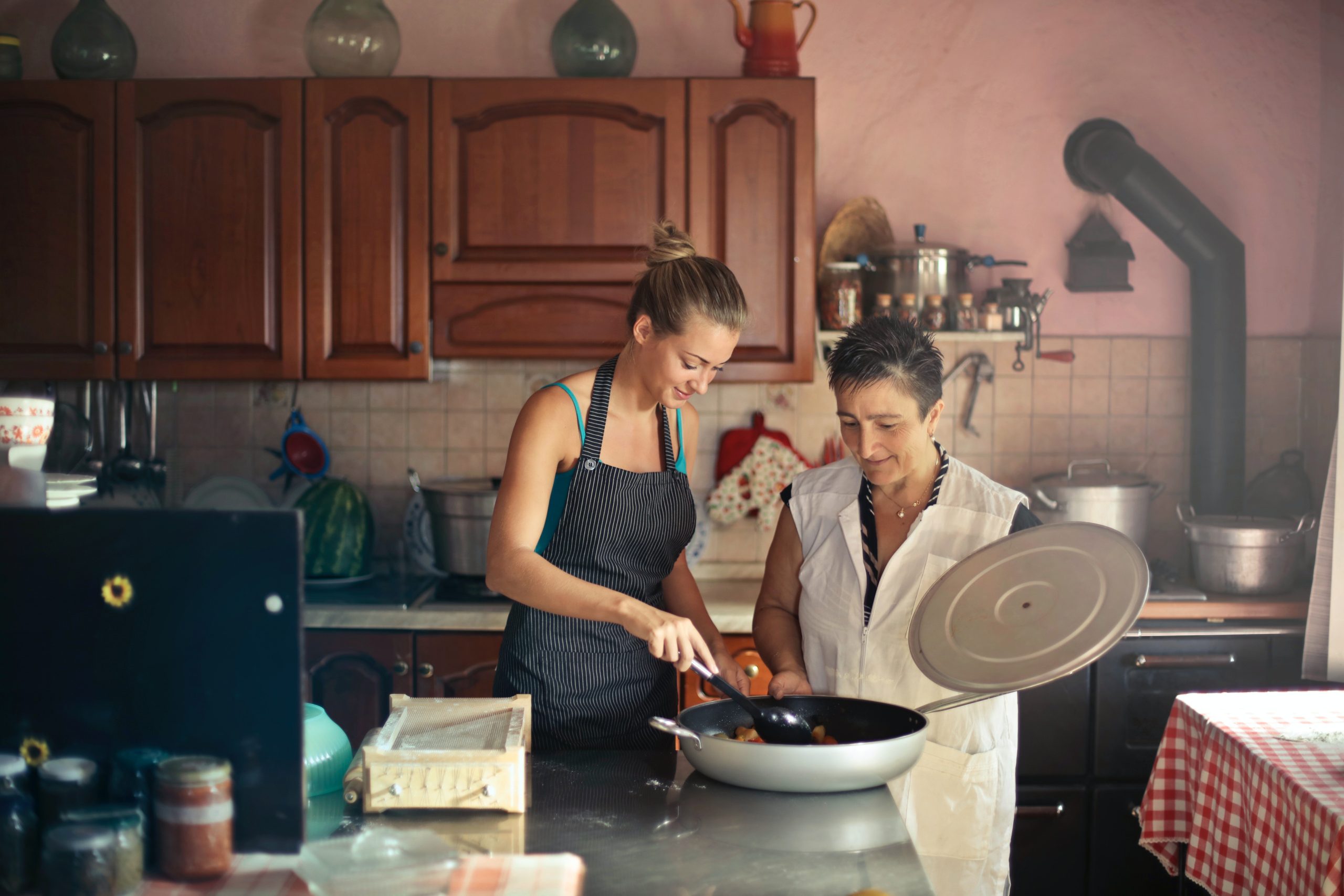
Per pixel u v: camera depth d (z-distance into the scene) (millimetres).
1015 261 2916
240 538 908
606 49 2619
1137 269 2953
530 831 1074
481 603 2486
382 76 2633
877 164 2926
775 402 2953
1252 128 2918
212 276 2611
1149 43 2910
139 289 2613
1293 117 2908
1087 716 2453
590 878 970
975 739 1480
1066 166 2936
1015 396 2971
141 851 894
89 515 910
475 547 2596
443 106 2572
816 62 2906
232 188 2598
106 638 921
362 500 2746
